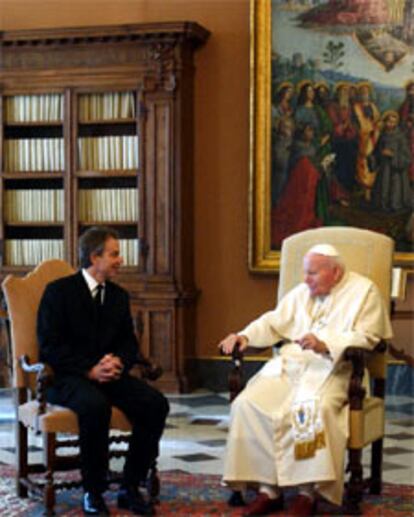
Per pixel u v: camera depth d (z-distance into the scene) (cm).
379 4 952
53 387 554
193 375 973
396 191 956
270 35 962
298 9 960
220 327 984
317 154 962
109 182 990
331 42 959
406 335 945
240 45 973
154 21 985
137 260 962
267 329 603
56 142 982
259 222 966
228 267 982
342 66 959
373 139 958
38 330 566
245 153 977
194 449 710
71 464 560
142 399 551
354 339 551
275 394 568
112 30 939
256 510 541
